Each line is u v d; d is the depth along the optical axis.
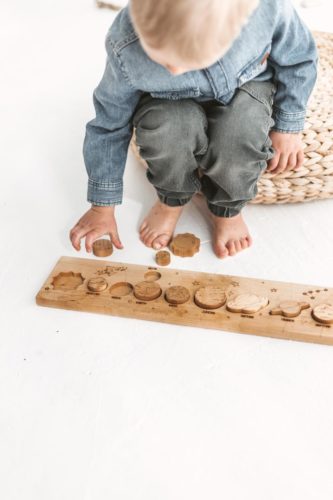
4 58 1.81
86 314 1.03
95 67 1.75
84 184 1.33
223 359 0.95
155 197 1.30
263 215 1.24
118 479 0.80
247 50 0.97
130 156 1.43
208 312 1.00
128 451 0.83
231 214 1.14
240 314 1.00
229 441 0.83
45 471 0.81
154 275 1.09
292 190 1.21
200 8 0.70
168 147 1.04
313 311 0.98
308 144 1.17
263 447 0.82
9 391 0.91
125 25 0.94
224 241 1.14
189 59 0.75
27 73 1.73
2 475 0.81
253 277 1.08
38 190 1.31
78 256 1.15
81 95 1.63
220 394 0.89
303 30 1.02
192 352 0.96
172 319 1.00
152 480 0.79
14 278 1.10
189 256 1.14
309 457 0.81
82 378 0.92
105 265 1.11
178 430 0.85
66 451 0.83
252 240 1.17
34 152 1.42
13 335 0.99
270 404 0.88
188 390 0.90
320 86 1.29
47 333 1.00
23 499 0.78
